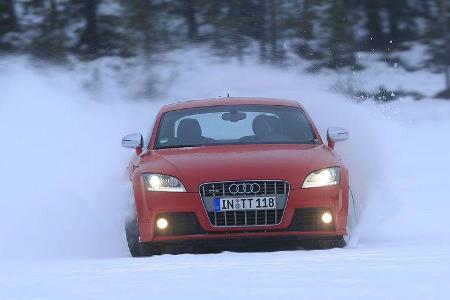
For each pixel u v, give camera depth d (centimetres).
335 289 1182
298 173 2300
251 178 2273
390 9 16112
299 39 14075
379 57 15338
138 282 1327
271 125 2705
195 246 2358
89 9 14088
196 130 2681
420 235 2648
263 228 2267
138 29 13825
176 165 2361
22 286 1319
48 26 13650
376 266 1450
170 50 13450
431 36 15525
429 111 12750
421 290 1156
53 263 1819
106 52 13600
